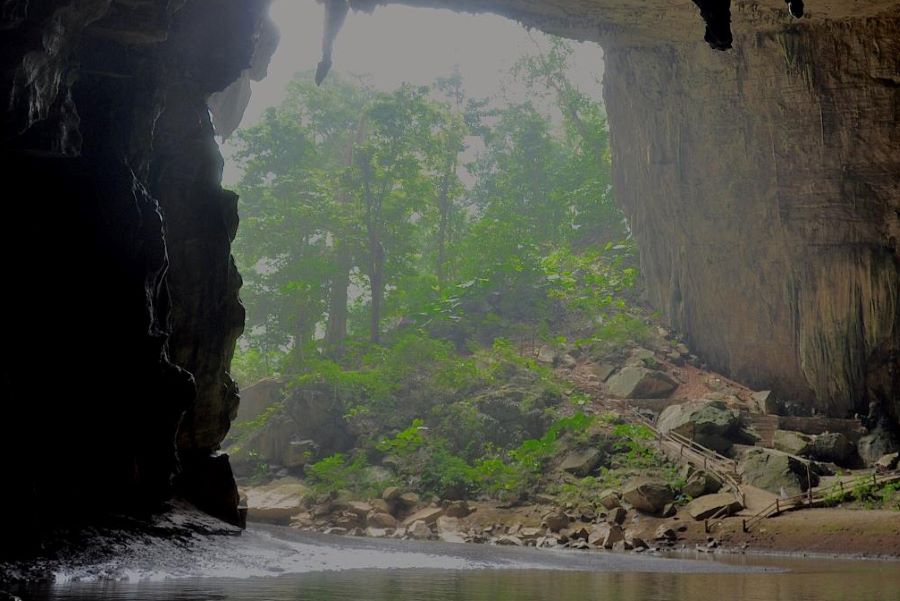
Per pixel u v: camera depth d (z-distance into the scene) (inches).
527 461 1331.2
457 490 1330.0
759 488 1210.6
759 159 1464.1
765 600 410.0
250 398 1646.2
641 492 1193.4
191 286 641.6
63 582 388.5
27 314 480.1
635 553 965.8
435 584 455.5
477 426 1449.3
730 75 1467.8
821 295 1406.3
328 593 378.9
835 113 1370.6
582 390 1539.1
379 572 525.3
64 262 503.5
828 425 1350.9
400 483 1369.3
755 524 1080.8
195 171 652.7
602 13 1374.3
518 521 1219.9
